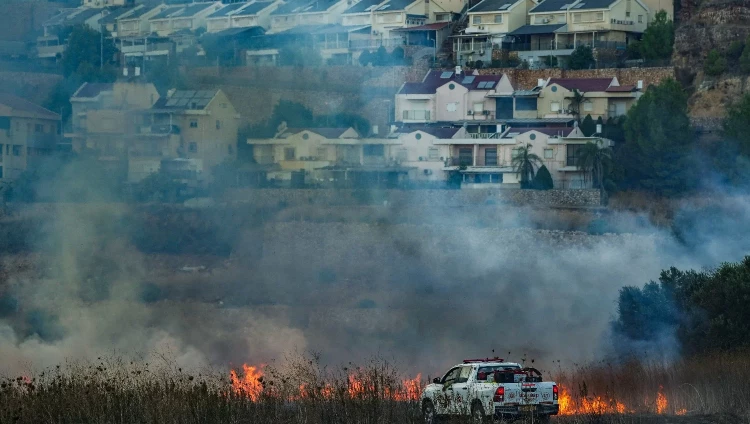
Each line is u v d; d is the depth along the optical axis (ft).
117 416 381.81
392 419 388.16
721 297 601.62
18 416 378.32
